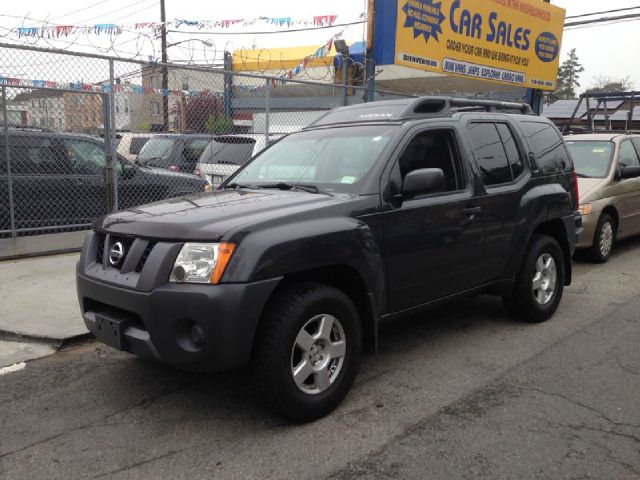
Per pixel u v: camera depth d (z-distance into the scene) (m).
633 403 3.92
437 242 4.46
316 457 3.26
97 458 3.25
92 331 3.80
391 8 10.65
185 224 3.40
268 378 3.43
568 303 6.39
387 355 4.83
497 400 3.97
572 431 3.54
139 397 4.03
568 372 4.46
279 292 3.55
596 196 8.23
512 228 5.20
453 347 5.02
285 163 4.84
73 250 8.19
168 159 10.32
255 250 3.32
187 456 3.27
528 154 5.59
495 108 5.76
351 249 3.77
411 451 3.31
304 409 3.57
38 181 7.84
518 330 5.46
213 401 3.97
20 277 6.82
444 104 5.01
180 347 3.29
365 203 3.99
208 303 3.21
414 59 11.32
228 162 9.77
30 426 3.62
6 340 5.09
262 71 15.04
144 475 3.08
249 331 3.29
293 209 3.69
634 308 6.18
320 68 13.55
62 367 4.57
